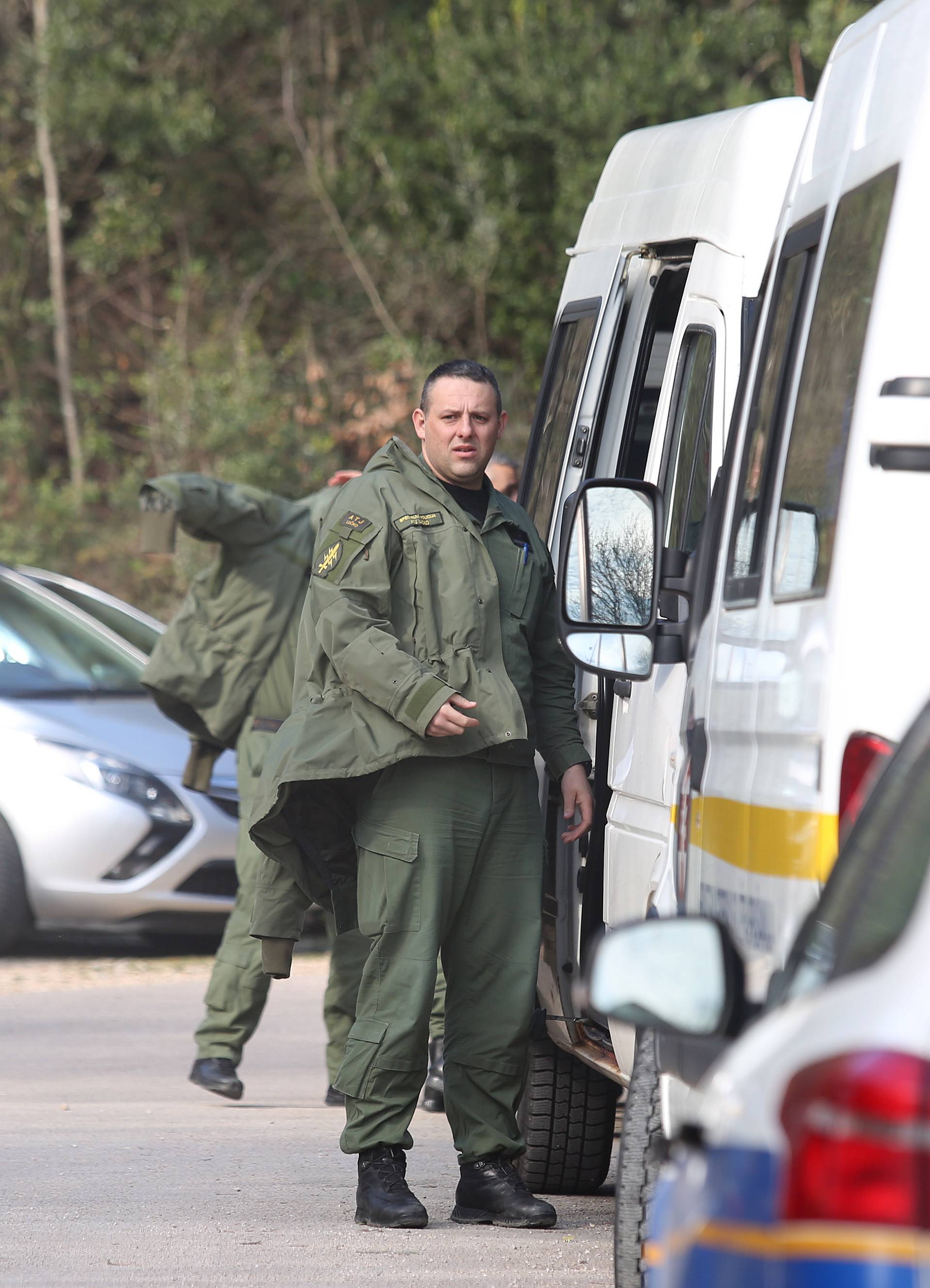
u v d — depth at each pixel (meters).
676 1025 9.07
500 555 20.08
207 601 28.77
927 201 11.30
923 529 11.02
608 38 82.44
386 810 19.58
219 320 88.38
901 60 12.38
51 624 44.62
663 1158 13.48
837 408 11.97
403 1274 18.16
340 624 19.22
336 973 25.91
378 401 85.44
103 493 87.12
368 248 86.56
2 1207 21.02
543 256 83.12
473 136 82.19
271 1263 18.58
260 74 91.88
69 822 40.56
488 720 19.31
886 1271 6.39
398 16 90.25
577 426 21.20
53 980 39.84
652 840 17.56
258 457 79.00
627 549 16.89
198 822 41.12
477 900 19.89
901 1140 6.44
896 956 7.20
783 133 17.98
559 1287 17.70
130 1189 21.97
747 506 14.16
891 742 10.92
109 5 87.62
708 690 14.40
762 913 12.15
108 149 90.56
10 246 92.19
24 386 92.50
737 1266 7.14
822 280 12.98
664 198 20.23
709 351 18.00
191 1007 36.91
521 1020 19.98
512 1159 20.66
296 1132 25.72
